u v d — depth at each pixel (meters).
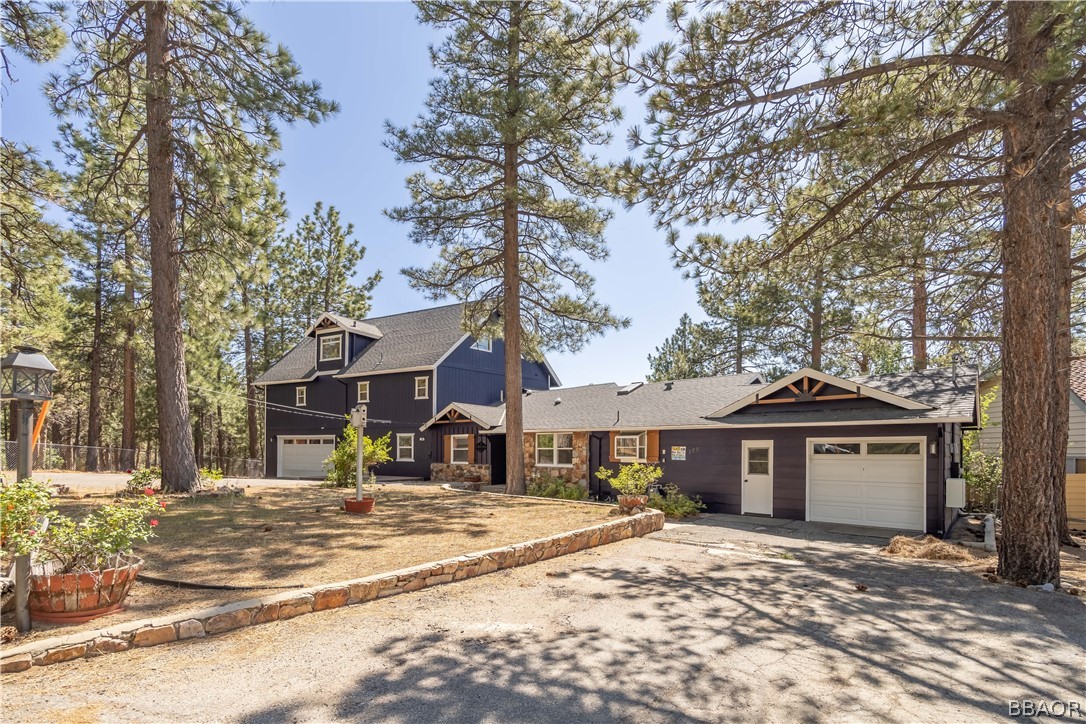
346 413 25.89
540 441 19.30
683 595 6.26
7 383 4.52
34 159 12.37
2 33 9.97
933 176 8.23
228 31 11.52
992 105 5.96
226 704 3.42
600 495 17.41
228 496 12.20
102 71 11.78
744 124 7.46
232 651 4.24
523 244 16.69
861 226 7.97
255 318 14.30
